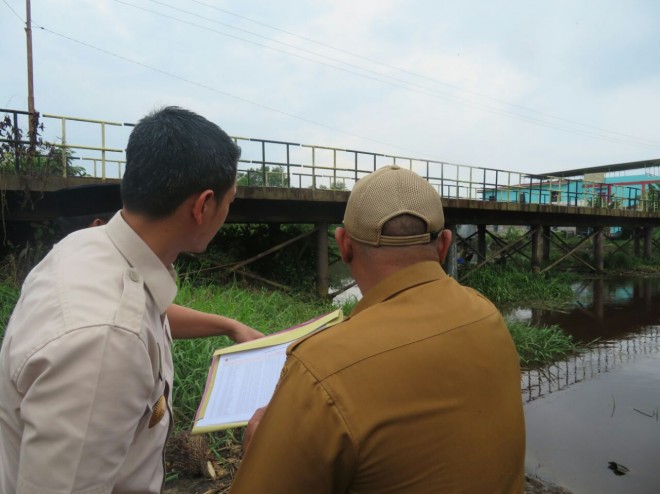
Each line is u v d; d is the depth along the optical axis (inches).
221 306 191.9
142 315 35.8
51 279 35.4
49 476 30.7
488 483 32.5
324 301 336.2
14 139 225.3
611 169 1530.5
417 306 34.8
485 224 491.8
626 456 145.9
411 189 37.7
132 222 39.3
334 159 370.9
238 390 51.8
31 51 435.8
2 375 35.1
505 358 36.6
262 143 332.2
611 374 228.8
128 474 38.9
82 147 255.4
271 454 31.5
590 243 829.8
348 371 31.0
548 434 161.3
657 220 746.8
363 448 30.0
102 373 31.9
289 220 352.8
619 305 422.0
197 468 98.5
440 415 31.3
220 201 40.9
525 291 460.8
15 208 231.9
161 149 37.1
